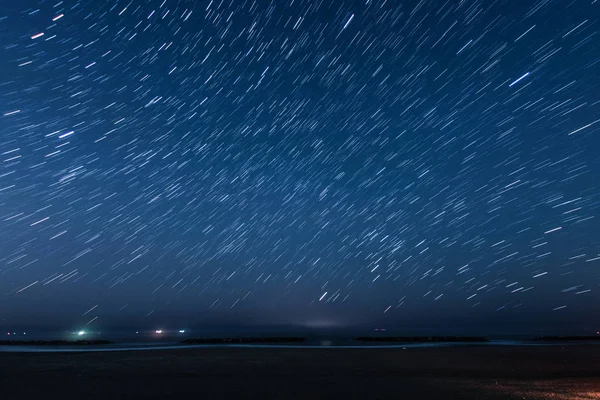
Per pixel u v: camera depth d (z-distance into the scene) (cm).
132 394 1009
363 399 956
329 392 1030
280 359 1644
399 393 1018
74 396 991
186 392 1033
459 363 1537
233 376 1253
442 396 984
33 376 1255
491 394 1003
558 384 1125
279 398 970
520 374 1288
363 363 1534
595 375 1270
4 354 1809
